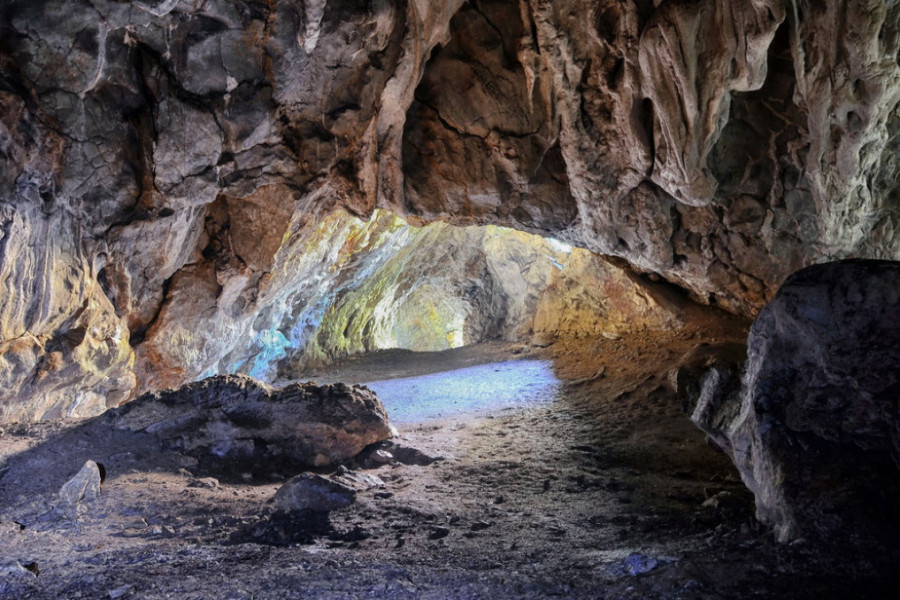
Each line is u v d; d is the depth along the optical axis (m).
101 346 7.12
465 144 8.95
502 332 17.36
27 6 5.51
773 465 3.69
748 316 11.62
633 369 10.88
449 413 9.73
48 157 5.94
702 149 8.16
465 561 3.87
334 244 12.09
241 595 3.10
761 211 8.98
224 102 7.14
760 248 9.36
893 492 3.26
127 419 6.23
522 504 5.41
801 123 8.29
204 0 6.46
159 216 7.12
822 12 7.27
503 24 8.49
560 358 12.94
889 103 7.63
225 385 6.58
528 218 9.47
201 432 6.22
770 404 3.88
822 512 3.32
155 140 6.82
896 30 7.04
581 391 10.41
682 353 10.96
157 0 5.64
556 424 8.69
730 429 4.59
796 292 3.90
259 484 5.75
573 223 9.63
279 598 3.11
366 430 6.64
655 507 5.32
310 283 12.47
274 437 6.40
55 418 6.75
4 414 6.21
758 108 8.49
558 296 15.12
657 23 7.56
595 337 13.81
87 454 5.68
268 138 7.74
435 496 5.46
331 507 4.87
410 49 7.98
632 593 3.12
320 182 8.39
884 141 8.09
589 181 9.09
